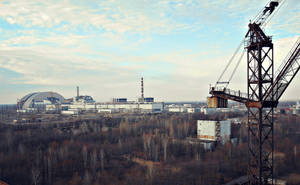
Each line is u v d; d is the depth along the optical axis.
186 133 102.25
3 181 56.84
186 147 81.31
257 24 36.25
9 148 73.69
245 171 64.00
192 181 56.72
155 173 60.22
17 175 59.66
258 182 37.44
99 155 73.19
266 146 75.62
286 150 74.25
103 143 84.88
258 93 35.88
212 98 39.91
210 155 75.50
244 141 91.50
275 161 66.38
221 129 92.75
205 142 88.19
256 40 36.56
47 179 59.12
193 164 67.62
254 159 38.78
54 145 79.00
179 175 59.91
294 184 56.09
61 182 57.50
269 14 35.84
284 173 62.41
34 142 82.44
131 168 65.44
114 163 69.69
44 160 63.94
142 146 83.88
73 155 72.44
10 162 64.81
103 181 57.22
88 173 61.06
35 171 61.25
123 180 57.94
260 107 35.66
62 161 68.44
